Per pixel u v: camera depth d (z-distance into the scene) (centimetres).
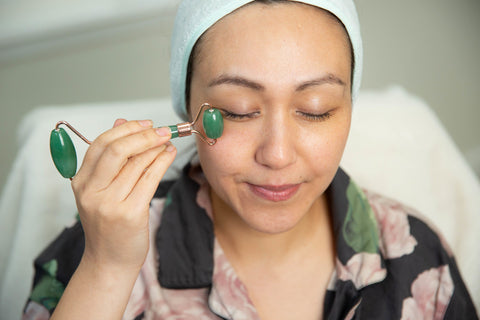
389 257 66
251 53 51
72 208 96
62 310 54
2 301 90
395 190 98
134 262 54
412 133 104
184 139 72
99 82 178
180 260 64
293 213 57
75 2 189
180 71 59
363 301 64
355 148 101
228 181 56
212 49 52
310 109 53
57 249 68
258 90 52
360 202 67
